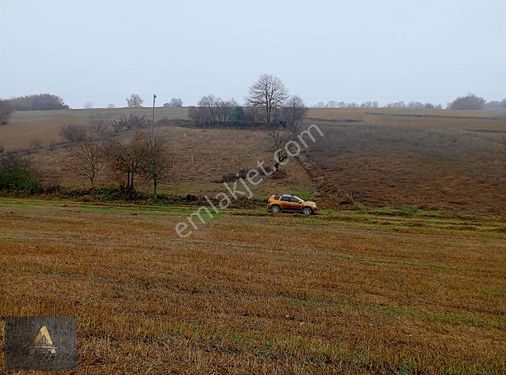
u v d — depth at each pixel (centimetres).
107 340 697
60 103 11450
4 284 995
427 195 3775
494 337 800
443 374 645
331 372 630
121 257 1320
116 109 9712
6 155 4900
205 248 1568
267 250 1590
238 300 940
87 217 2489
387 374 638
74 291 955
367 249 1719
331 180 4219
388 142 6159
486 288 1145
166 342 702
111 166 3900
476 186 4059
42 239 1650
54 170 4634
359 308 930
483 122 7938
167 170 3878
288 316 852
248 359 655
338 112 9162
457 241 2066
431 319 880
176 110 9406
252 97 7425
